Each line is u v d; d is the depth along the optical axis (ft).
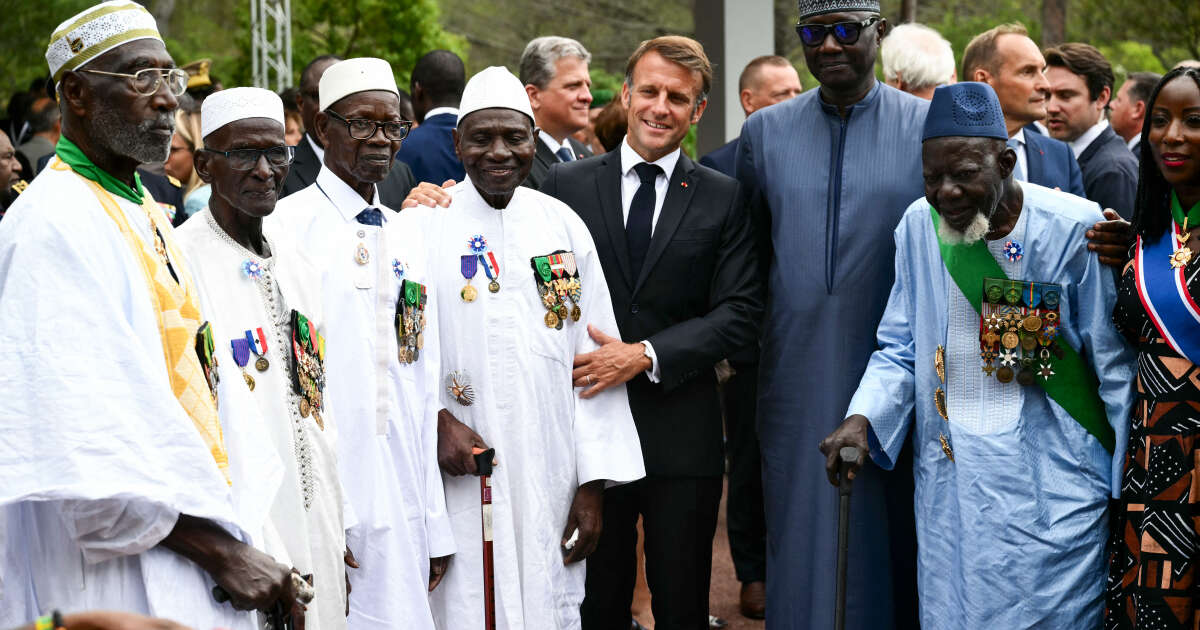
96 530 8.75
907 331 13.60
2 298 8.80
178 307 9.58
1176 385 11.57
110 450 8.59
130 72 9.31
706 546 14.52
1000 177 12.37
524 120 13.43
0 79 58.95
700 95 14.61
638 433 14.30
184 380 9.36
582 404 13.93
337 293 12.22
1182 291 11.50
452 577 13.28
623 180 14.70
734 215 14.62
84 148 9.40
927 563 13.28
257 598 9.12
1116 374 12.42
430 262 13.52
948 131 12.31
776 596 14.53
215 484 9.02
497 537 13.21
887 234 14.26
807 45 14.32
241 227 11.18
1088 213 12.65
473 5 115.44
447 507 13.38
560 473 13.74
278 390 11.02
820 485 14.19
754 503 18.28
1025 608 12.50
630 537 14.82
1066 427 12.66
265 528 10.33
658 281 14.33
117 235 9.21
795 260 14.44
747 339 14.38
